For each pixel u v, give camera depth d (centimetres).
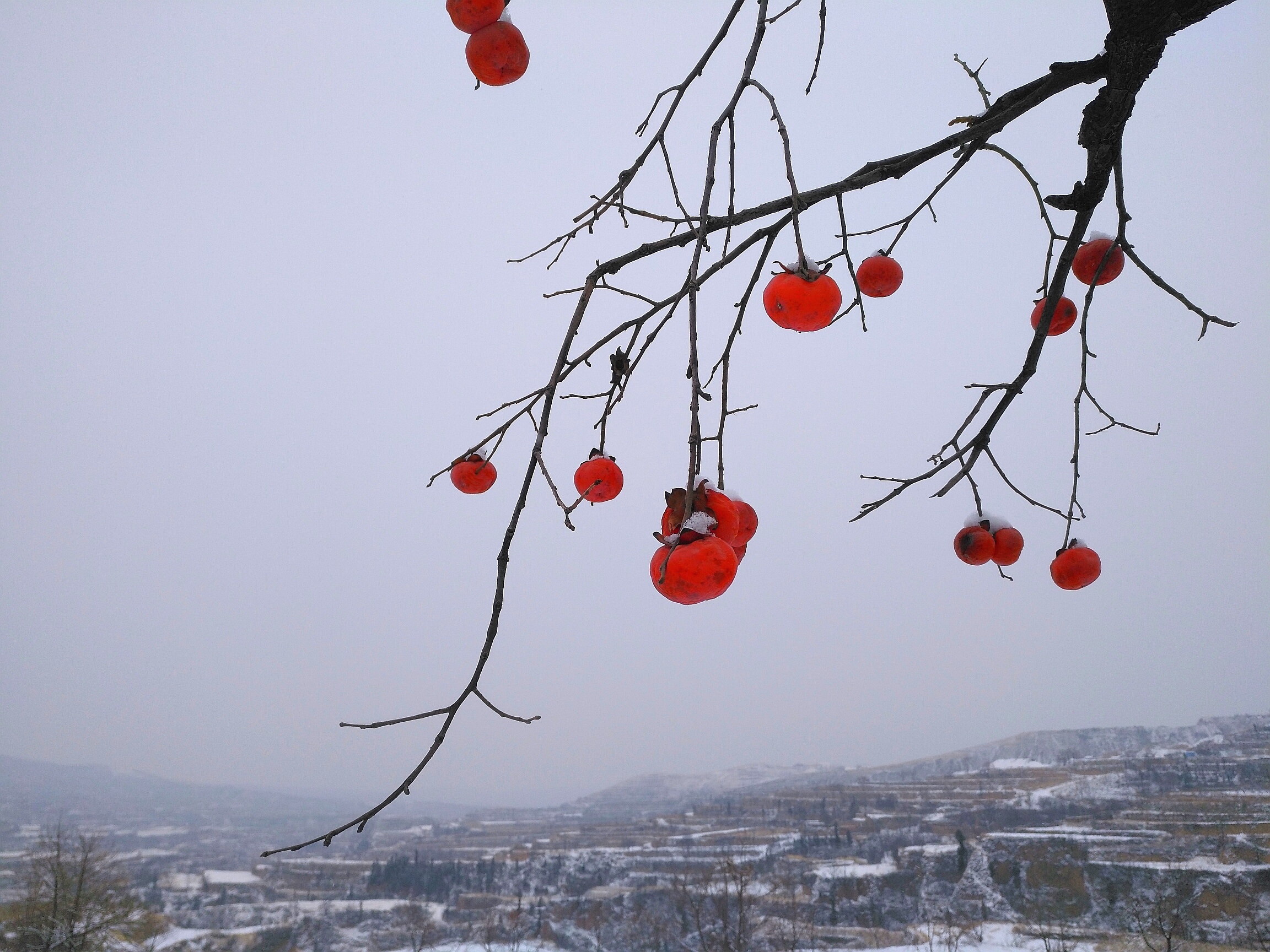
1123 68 262
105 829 18012
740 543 227
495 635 155
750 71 191
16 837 12731
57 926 3070
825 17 229
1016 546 339
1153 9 258
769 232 220
